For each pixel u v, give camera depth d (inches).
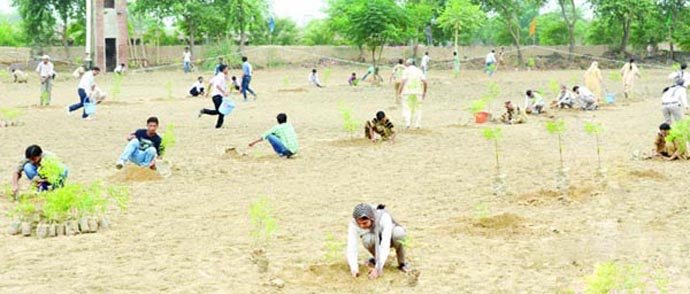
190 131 807.7
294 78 1852.9
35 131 792.9
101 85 1605.6
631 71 1196.5
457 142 726.5
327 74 1608.0
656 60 2524.6
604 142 717.9
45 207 396.8
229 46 2331.4
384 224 315.0
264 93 1368.1
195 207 446.9
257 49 2421.3
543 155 642.2
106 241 369.1
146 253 347.3
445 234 382.3
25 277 309.9
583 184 508.1
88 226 386.6
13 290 292.5
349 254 313.4
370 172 568.4
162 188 503.2
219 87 834.2
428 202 462.6
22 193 468.8
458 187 509.4
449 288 299.4
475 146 700.7
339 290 297.6
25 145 691.4
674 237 374.0
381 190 501.0
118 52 2178.9
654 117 938.7
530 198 464.4
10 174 544.7
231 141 732.0
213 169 576.7
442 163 606.9
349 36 1990.7
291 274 316.2
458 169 579.5
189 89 1434.5
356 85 1566.2
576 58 2532.0
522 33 3393.2
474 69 2365.9
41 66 1080.2
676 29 2554.1
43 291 291.4
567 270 321.7
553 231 385.4
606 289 268.5
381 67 2364.7
